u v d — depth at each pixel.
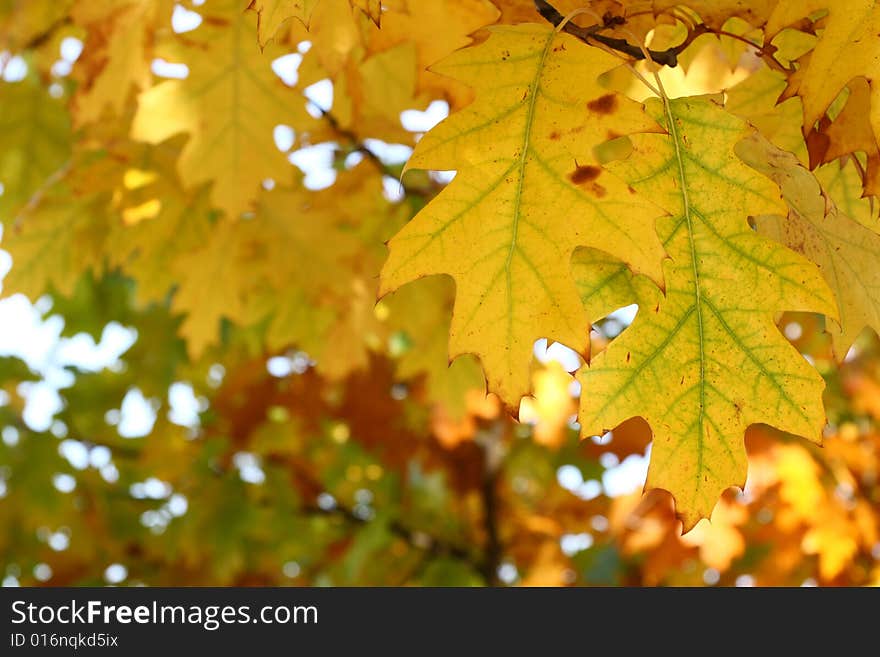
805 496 4.48
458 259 1.46
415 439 6.00
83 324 6.12
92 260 3.77
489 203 1.49
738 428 1.51
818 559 4.92
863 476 4.68
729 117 1.58
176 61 2.75
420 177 3.76
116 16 2.56
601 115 1.50
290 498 6.35
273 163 2.83
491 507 6.13
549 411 5.24
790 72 1.67
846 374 5.15
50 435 6.09
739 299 1.54
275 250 3.73
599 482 6.50
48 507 6.10
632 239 1.44
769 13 1.68
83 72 2.62
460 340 1.45
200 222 3.68
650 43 2.02
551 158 1.50
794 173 1.69
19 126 4.22
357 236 3.82
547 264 1.46
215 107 2.79
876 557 4.62
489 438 6.09
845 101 1.75
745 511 4.76
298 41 2.26
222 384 6.09
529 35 1.58
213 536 5.95
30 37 3.56
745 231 1.54
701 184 1.56
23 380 5.98
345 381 5.88
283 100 2.79
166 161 3.43
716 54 2.21
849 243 1.72
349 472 6.93
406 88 2.83
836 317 1.49
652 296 1.55
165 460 6.12
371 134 3.02
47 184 3.52
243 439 6.02
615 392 1.51
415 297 4.18
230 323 5.66
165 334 6.21
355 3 1.54
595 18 1.68
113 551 6.36
